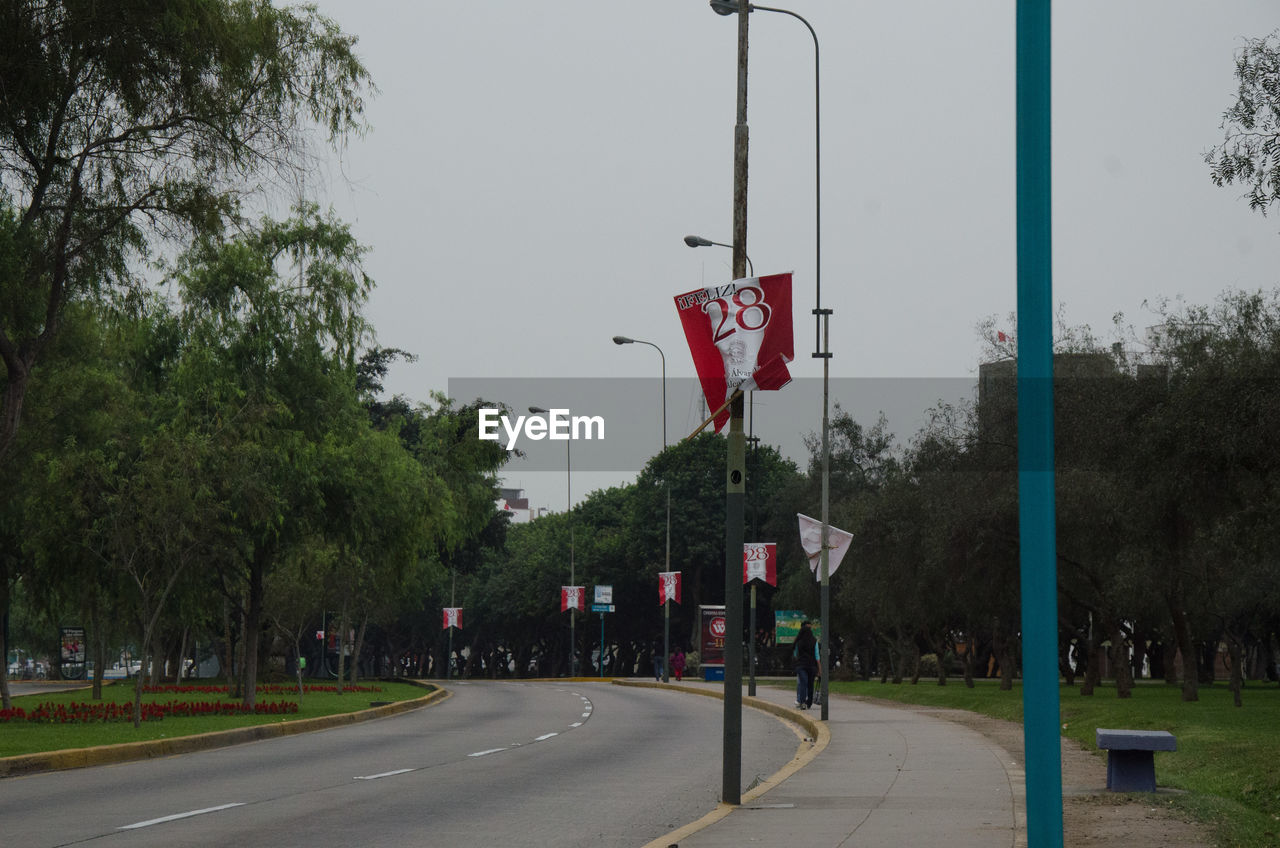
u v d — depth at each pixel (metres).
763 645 105.12
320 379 39.69
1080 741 25.80
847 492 81.81
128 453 37.41
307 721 33.94
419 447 81.00
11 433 24.69
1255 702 42.41
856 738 27.03
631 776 21.05
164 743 25.77
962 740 26.36
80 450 37.69
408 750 26.75
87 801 17.16
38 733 29.52
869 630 90.00
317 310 39.81
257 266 38.53
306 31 27.38
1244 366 28.20
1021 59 8.02
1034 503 7.97
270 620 65.12
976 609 53.31
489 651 146.88
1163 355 35.75
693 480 106.94
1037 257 7.91
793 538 91.75
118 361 42.84
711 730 33.56
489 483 84.38
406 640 140.62
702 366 16.47
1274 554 34.22
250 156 25.89
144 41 23.62
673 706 48.53
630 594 113.56
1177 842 11.85
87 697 57.44
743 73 16.66
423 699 50.78
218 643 94.69
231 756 25.14
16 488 38.78
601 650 104.75
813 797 16.27
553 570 118.94
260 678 80.81
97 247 25.50
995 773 19.17
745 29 16.72
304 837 13.80
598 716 41.09
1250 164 24.52
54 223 25.14
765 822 13.91
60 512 35.59
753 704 48.31
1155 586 41.66
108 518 31.94
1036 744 7.98
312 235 40.16
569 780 20.34
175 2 23.39
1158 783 17.30
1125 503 36.84
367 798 17.67
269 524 35.88
